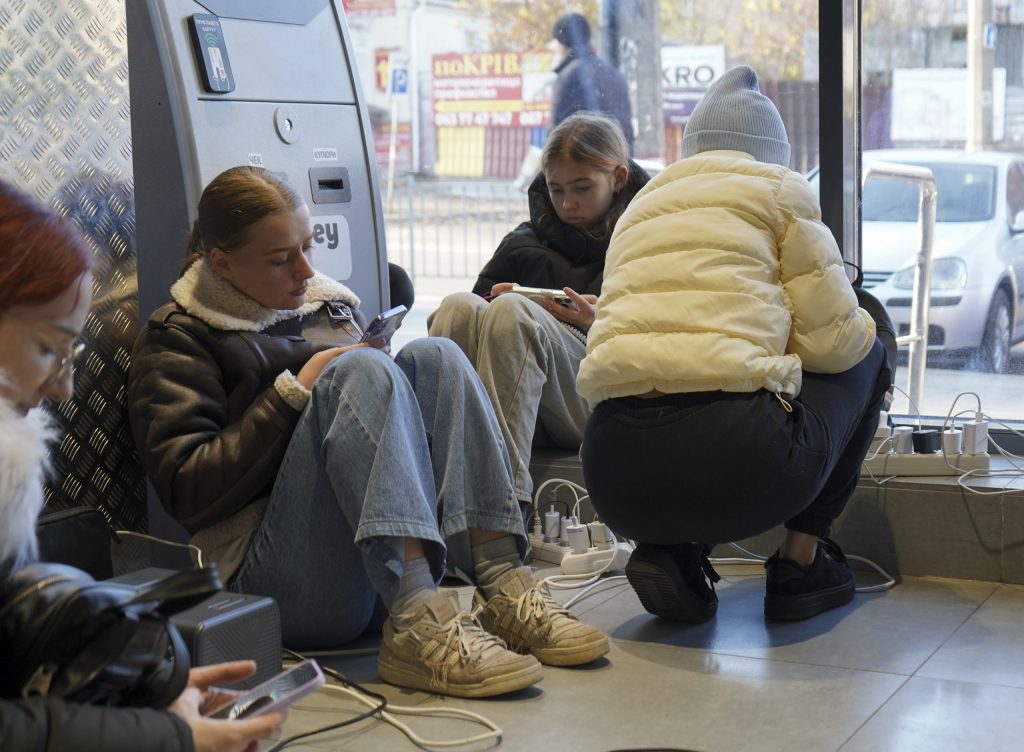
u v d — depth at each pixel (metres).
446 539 2.31
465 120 6.32
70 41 2.41
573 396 3.09
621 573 2.87
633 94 4.19
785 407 2.19
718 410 2.15
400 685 2.11
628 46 4.16
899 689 2.05
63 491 2.39
